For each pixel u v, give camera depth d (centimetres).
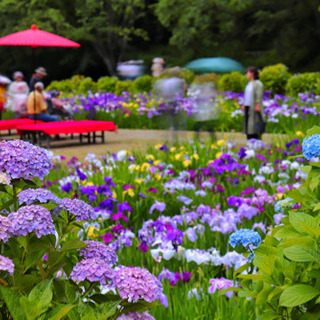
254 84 1214
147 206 619
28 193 217
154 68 1566
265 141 1226
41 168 221
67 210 225
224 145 954
